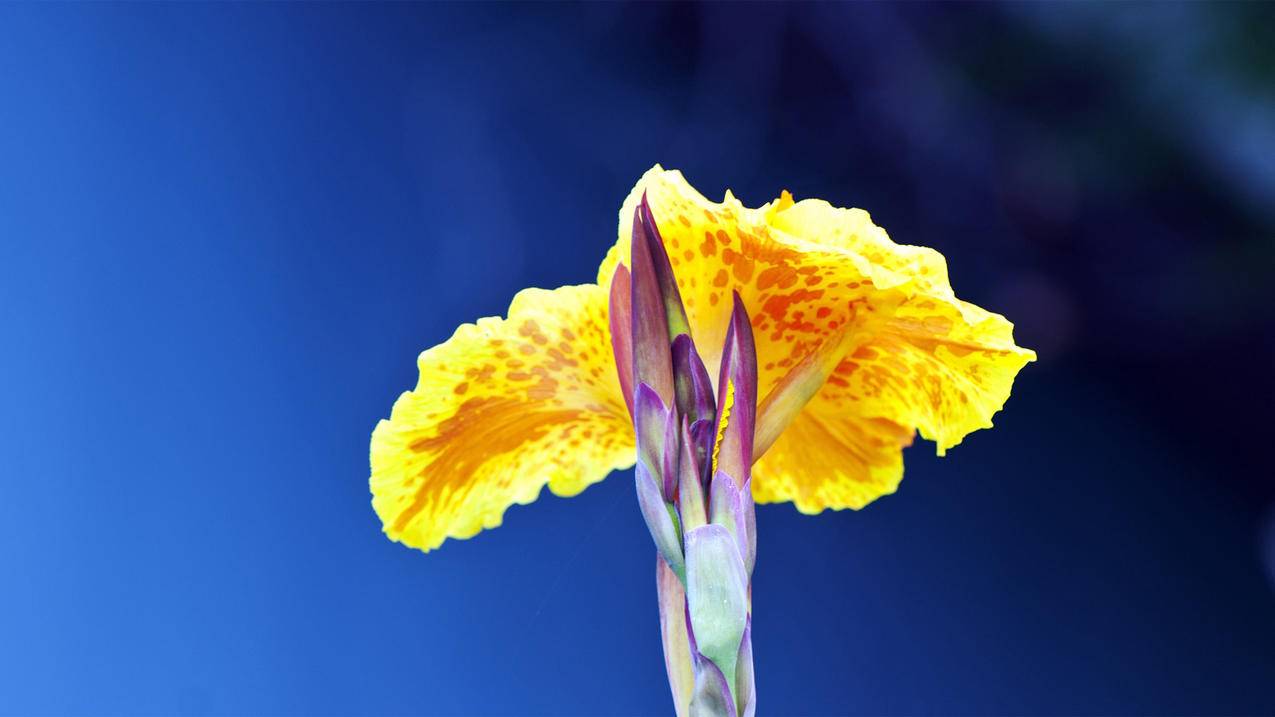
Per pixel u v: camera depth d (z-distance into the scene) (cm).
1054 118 181
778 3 202
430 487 65
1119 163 176
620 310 62
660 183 61
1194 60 163
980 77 185
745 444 60
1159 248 184
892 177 203
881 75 195
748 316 62
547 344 64
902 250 61
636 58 213
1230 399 202
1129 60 168
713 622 59
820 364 62
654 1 208
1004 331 61
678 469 60
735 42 206
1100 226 187
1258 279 177
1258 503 206
